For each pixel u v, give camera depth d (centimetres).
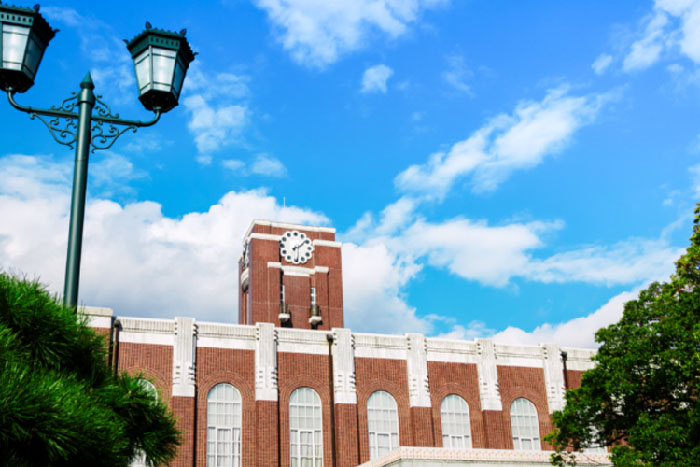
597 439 3766
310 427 4838
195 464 4447
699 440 3084
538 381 5534
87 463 1122
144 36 1362
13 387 1016
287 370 4900
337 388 4953
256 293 6494
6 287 1252
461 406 5269
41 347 1241
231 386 4722
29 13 1298
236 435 4619
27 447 1052
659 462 3183
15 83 1286
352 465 4797
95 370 1389
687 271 3581
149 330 4606
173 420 1533
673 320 3356
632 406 3494
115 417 1305
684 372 3158
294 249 6800
